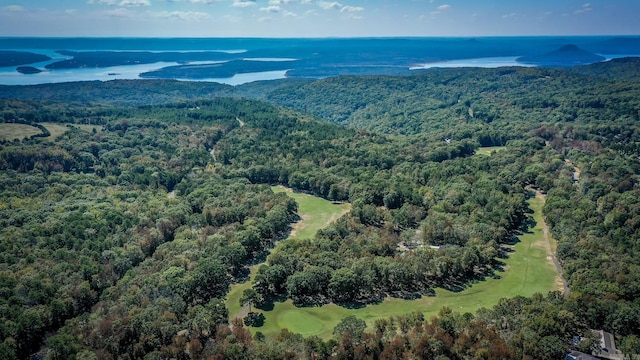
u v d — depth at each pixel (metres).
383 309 154.12
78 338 130.38
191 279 156.00
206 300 162.25
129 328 132.25
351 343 123.62
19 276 155.12
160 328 132.62
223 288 170.75
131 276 164.25
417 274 166.62
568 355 117.25
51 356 125.00
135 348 127.62
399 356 119.44
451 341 121.69
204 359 123.44
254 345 125.69
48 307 144.50
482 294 162.88
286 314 153.25
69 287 153.88
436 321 130.25
